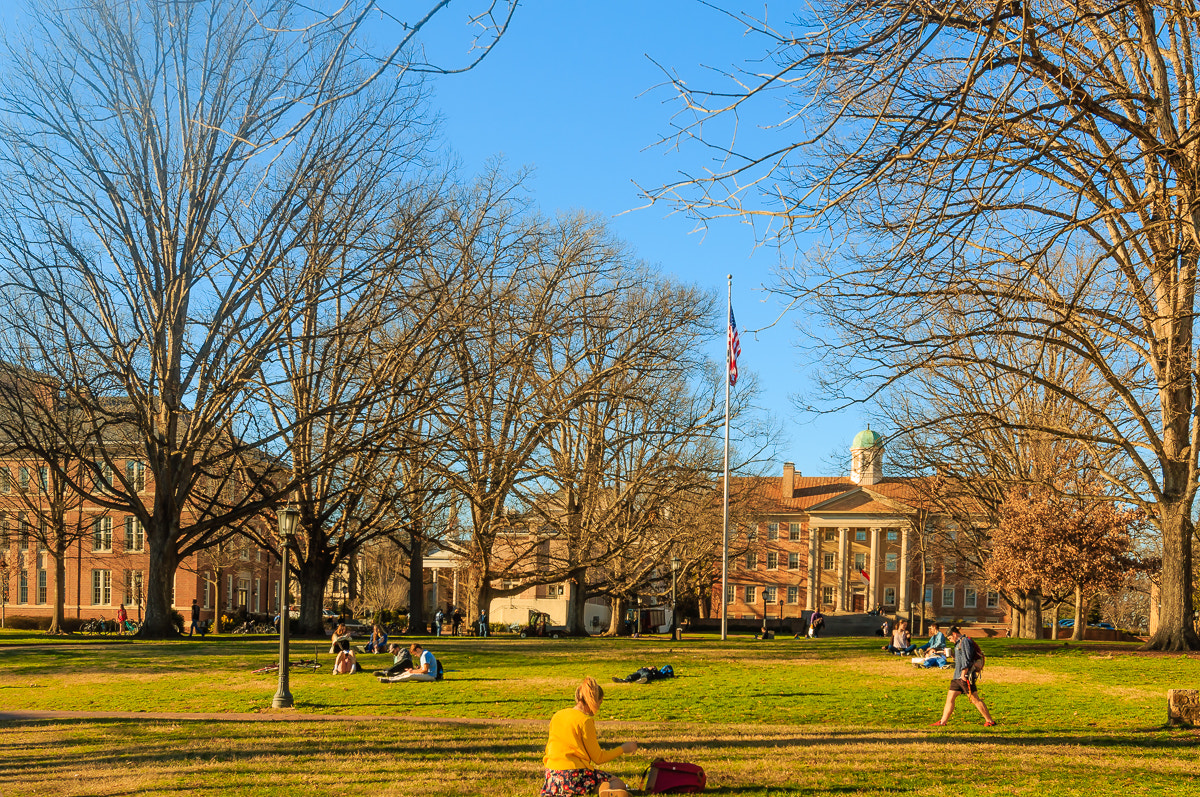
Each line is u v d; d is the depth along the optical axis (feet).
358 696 65.98
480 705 61.62
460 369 121.70
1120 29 43.50
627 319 136.56
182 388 112.06
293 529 63.87
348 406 107.04
